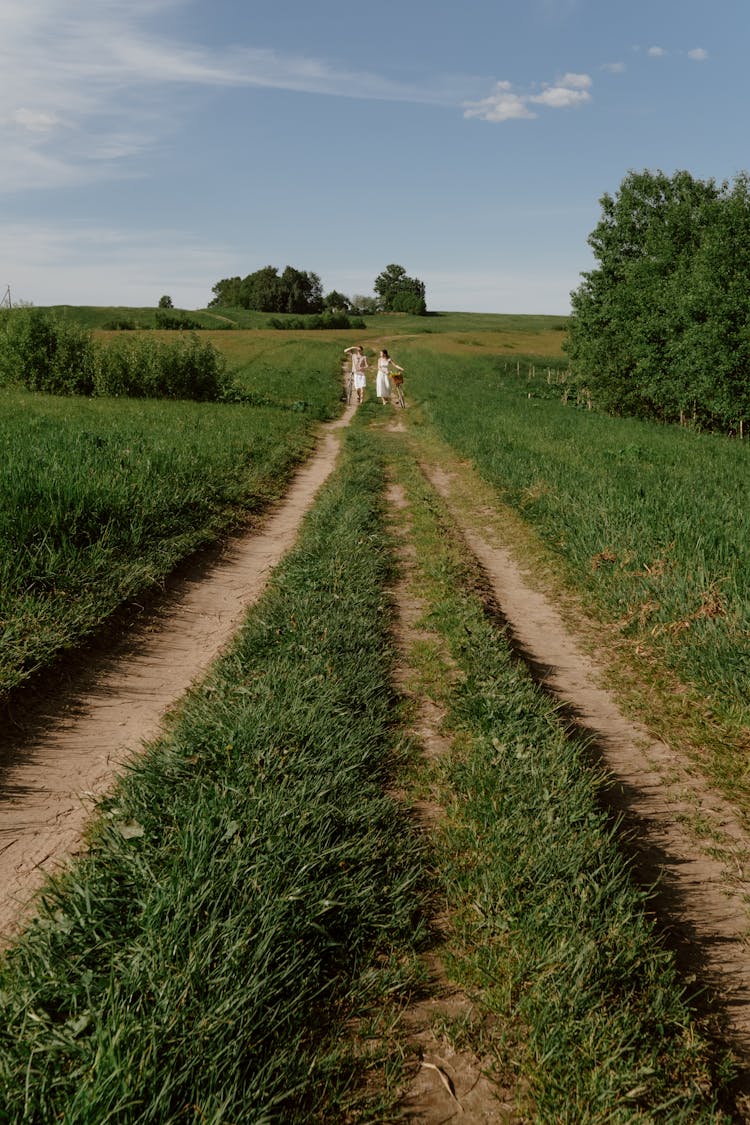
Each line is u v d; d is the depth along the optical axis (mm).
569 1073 2139
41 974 2311
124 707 4590
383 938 2662
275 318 122062
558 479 11688
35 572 5848
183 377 27547
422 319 148625
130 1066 1972
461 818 3381
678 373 28688
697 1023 2404
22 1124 1856
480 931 2707
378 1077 2168
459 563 8008
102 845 3016
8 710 4258
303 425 21750
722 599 5879
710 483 11406
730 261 26266
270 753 3576
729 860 3311
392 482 13570
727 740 4422
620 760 4211
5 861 3045
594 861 3045
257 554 8625
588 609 6973
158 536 7930
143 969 2303
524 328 126812
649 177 36844
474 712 4379
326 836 3043
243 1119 1933
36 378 26234
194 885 2629
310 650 5051
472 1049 2266
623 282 36844
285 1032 2246
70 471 8375
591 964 2473
